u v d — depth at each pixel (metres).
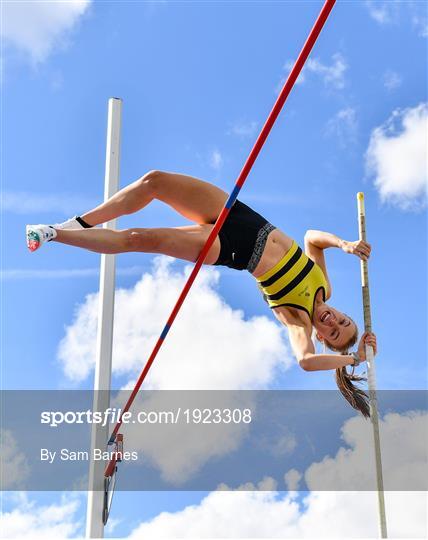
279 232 3.47
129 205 3.42
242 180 2.94
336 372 3.88
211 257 3.34
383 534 3.65
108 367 4.78
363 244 3.70
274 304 3.53
